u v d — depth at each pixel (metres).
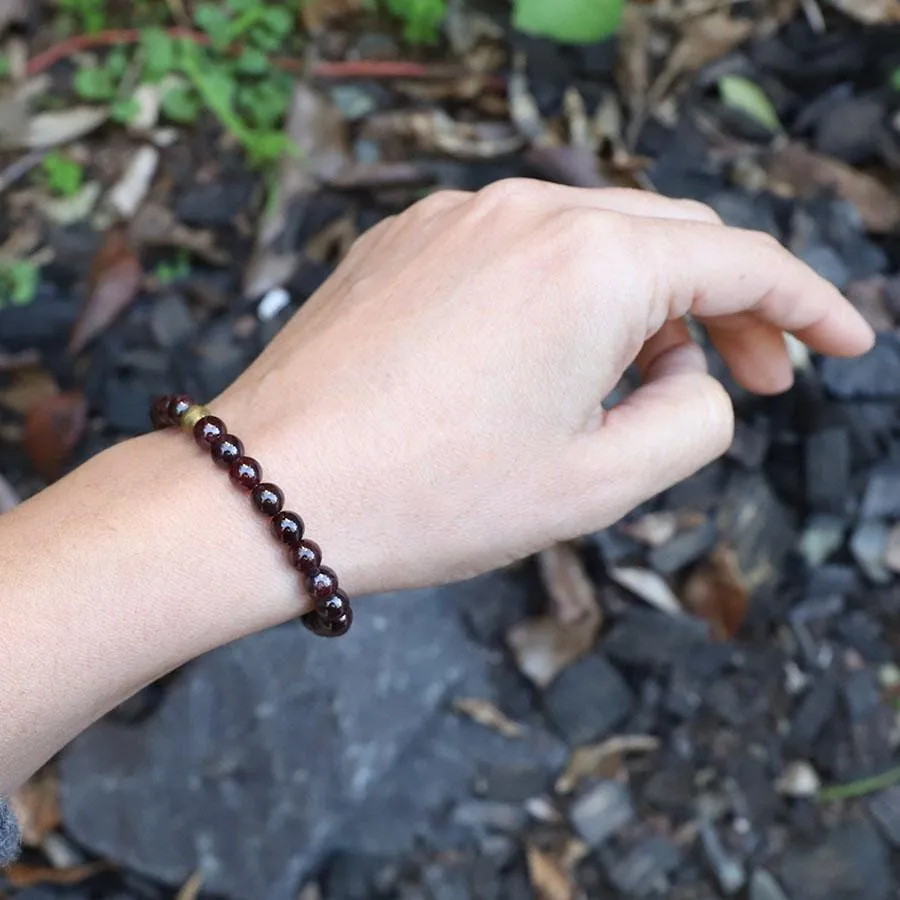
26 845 0.54
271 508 0.38
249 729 0.54
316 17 0.68
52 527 0.38
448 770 0.54
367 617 0.55
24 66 0.70
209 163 0.66
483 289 0.40
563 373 0.39
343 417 0.39
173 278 0.63
